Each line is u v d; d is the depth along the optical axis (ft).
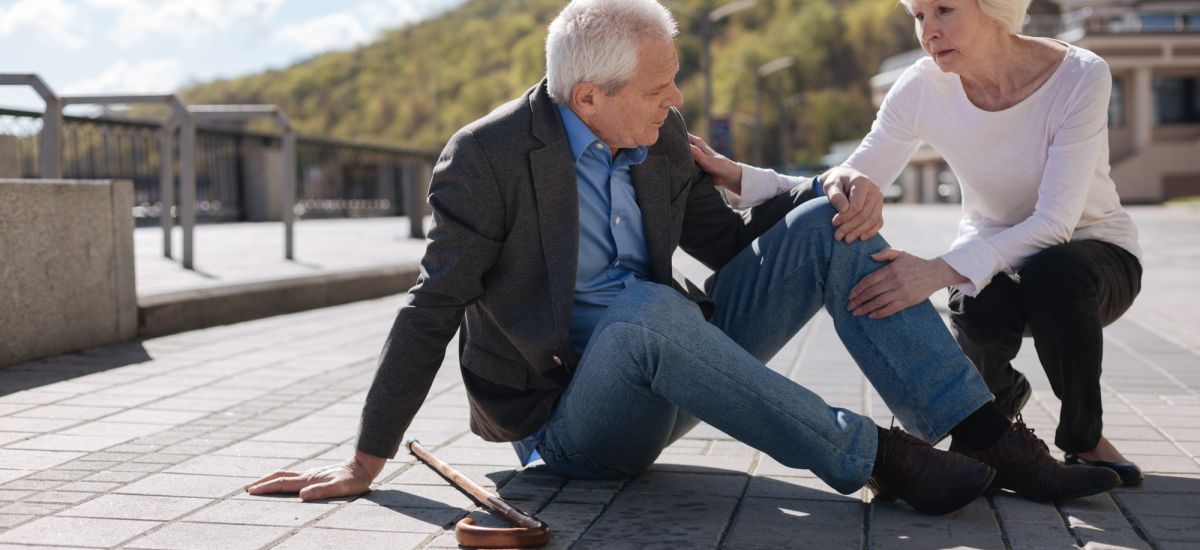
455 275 8.77
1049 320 9.32
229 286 21.94
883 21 306.14
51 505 9.11
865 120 279.08
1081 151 9.51
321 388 14.61
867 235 9.14
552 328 8.92
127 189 18.63
